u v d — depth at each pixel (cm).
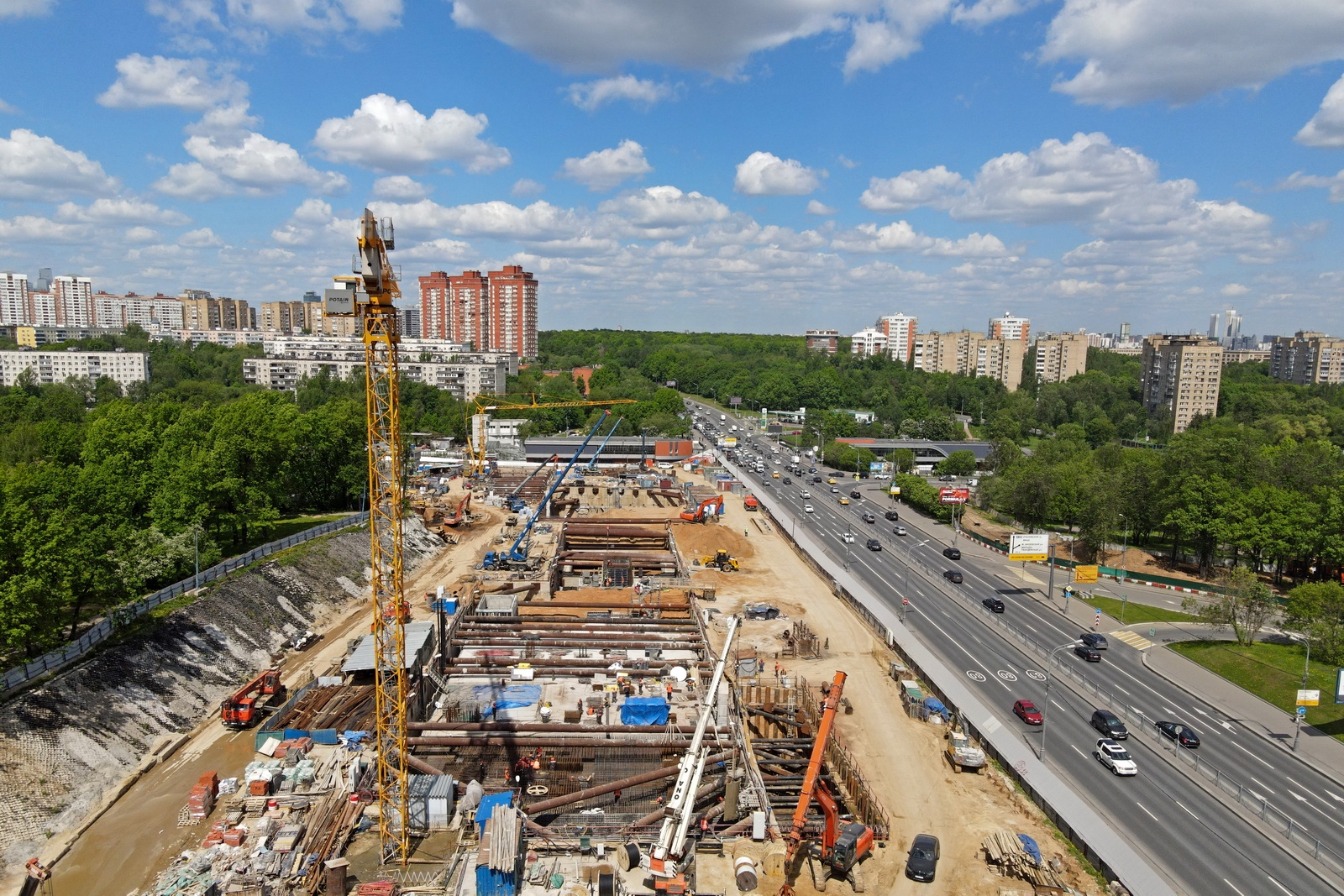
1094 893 5672
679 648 9906
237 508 11356
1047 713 8362
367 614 11419
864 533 17062
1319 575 13162
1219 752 7600
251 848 5809
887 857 6097
